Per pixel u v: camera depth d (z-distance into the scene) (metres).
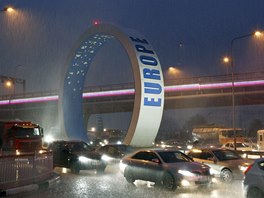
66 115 46.06
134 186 17.33
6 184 14.87
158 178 16.36
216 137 57.16
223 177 18.86
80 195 14.70
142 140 37.28
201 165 16.33
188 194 15.02
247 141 51.22
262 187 11.62
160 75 37.88
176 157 17.09
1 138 30.89
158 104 37.41
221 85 73.56
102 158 23.36
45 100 92.31
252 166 12.30
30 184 16.27
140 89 36.62
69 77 46.31
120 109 89.12
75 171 22.73
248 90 71.75
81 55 45.72
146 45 38.44
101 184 18.09
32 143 31.27
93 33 42.94
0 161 14.58
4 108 101.56
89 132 83.06
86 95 87.44
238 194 15.03
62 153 23.88
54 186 17.36
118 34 39.47
